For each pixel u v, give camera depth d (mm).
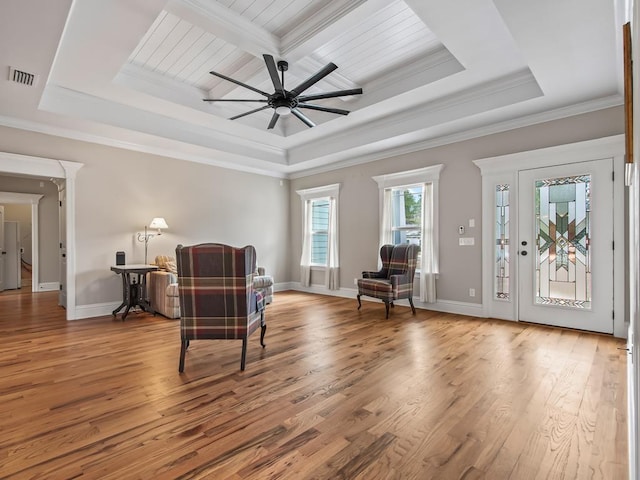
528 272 4258
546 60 2965
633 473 1208
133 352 3236
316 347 3373
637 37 790
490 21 2787
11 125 4184
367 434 1847
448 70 3715
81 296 4719
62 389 2412
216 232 6277
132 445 1748
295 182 7504
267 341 3586
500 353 3143
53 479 1489
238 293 2760
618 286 3625
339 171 6535
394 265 5129
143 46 3588
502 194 4473
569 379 2541
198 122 5145
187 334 2770
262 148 6348
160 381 2559
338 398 2275
